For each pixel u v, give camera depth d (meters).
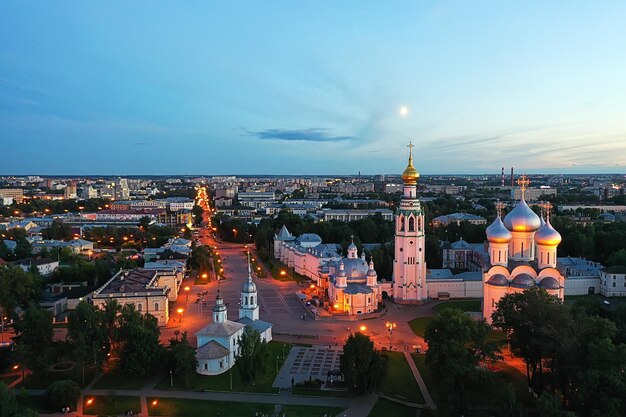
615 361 97.62
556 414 92.19
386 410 114.06
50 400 112.19
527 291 120.31
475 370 109.12
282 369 136.50
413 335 165.75
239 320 158.38
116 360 136.62
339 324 177.88
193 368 128.88
